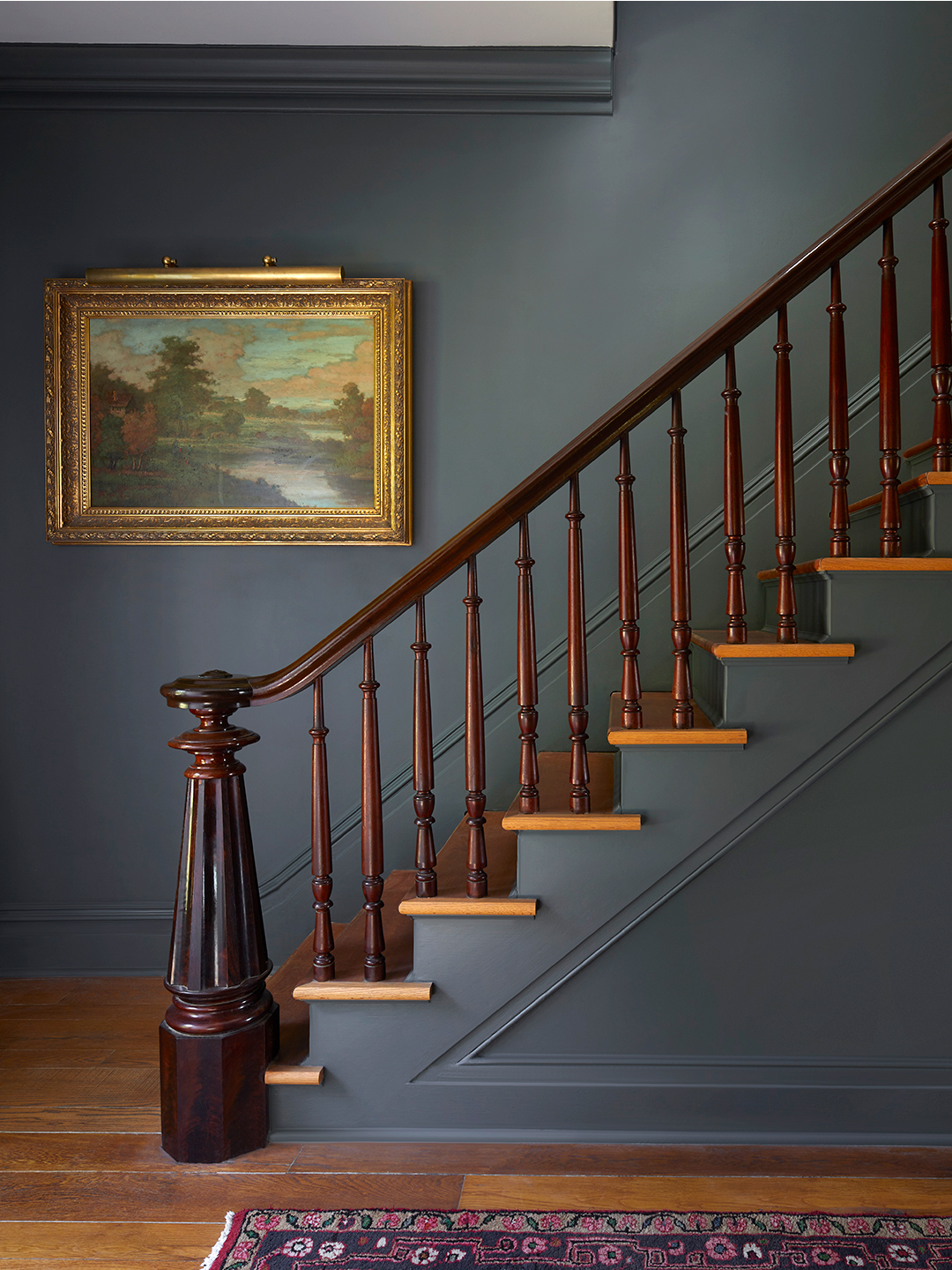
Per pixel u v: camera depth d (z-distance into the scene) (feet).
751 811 6.52
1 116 10.32
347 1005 6.63
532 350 10.32
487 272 10.31
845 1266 5.24
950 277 10.05
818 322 10.16
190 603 10.47
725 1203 5.87
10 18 9.39
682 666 6.52
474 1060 6.66
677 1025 6.63
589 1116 6.65
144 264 10.39
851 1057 6.62
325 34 9.68
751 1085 6.63
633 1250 5.39
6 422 10.39
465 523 10.39
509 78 10.03
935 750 6.49
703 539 10.22
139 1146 6.63
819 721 6.40
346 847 10.44
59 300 10.12
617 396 10.28
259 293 10.14
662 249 10.26
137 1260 5.34
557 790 8.11
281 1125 6.68
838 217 10.15
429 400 10.36
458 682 10.41
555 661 10.36
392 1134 6.66
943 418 6.50
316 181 10.34
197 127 10.35
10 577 10.44
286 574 10.47
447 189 10.31
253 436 10.27
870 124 10.12
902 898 6.56
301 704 10.46
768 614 9.40
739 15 10.19
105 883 10.52
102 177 10.35
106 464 10.28
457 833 9.04
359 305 10.14
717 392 10.18
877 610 6.35
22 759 10.48
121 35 9.73
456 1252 5.37
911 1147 6.53
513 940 6.57
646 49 10.21
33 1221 5.72
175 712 10.50
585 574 10.34
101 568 10.46
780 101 10.18
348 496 10.30
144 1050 8.31
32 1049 8.36
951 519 6.39
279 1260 5.30
